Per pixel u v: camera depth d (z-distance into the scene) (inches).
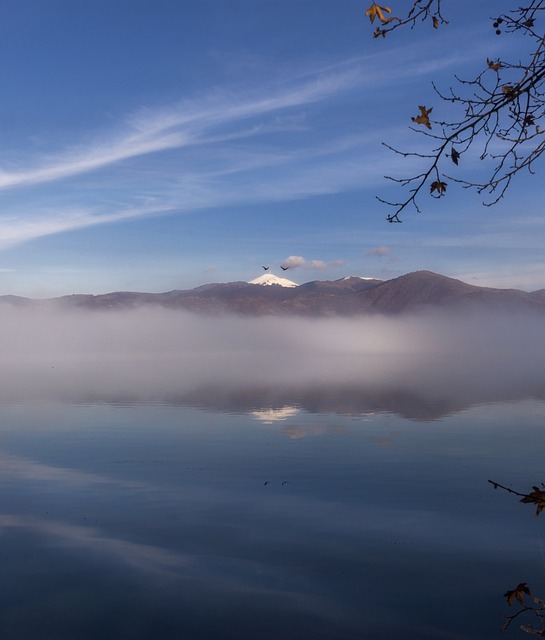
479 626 387.5
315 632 382.6
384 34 127.6
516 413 1365.7
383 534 558.6
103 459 906.7
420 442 1025.5
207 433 1145.4
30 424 1270.9
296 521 599.8
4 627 390.6
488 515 607.2
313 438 1077.1
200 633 383.9
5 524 596.1
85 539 553.3
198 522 600.7
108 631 387.5
